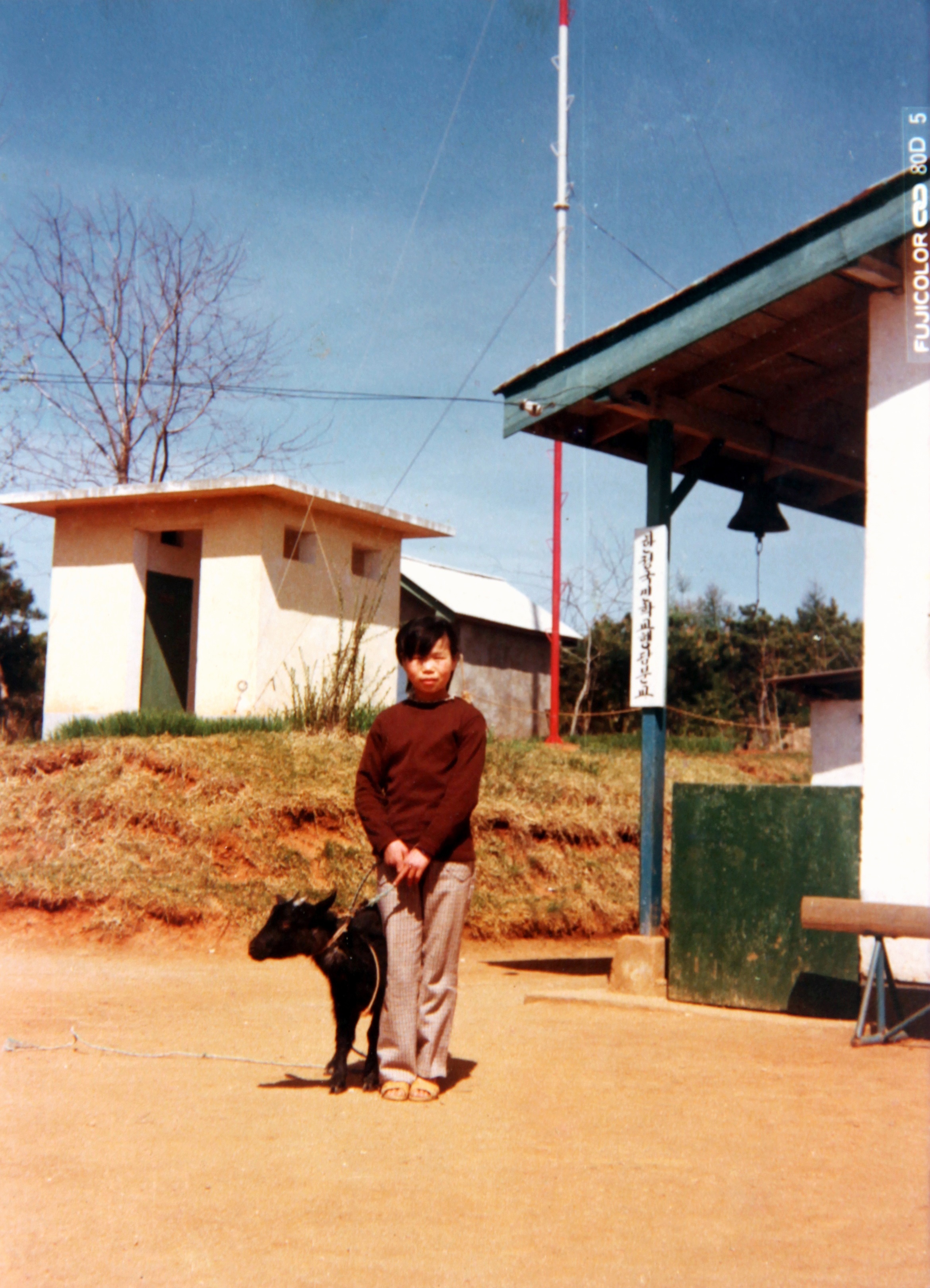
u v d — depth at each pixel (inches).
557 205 787.4
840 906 230.4
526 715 1219.9
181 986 315.3
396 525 772.6
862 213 248.1
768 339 291.0
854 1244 124.3
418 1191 139.9
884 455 268.1
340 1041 189.6
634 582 307.7
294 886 414.6
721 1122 169.8
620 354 300.5
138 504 714.8
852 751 711.1
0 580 1206.9
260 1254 121.2
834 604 1600.6
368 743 193.8
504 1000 293.4
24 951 364.2
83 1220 130.0
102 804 437.4
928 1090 188.4
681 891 277.6
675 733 1296.8
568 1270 117.5
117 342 944.9
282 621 686.5
